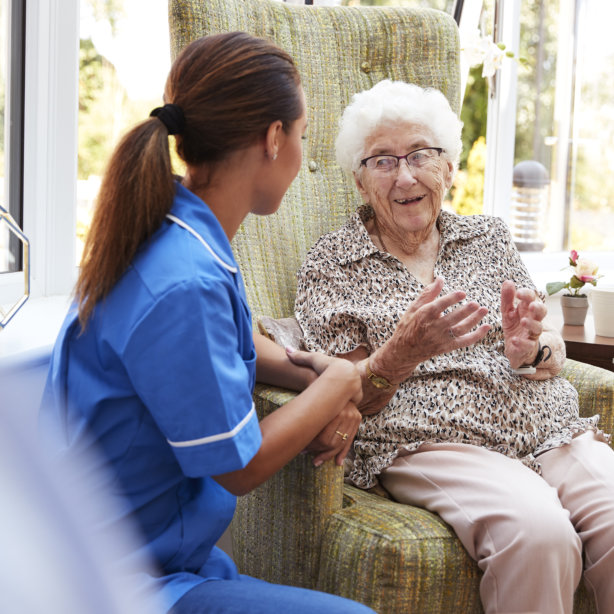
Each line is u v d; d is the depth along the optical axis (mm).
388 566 1269
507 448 1532
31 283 2008
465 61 2682
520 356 1582
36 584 346
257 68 1107
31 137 1963
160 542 1063
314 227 1980
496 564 1310
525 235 3109
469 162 3016
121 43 2191
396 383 1482
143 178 1029
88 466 995
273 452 1142
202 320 977
